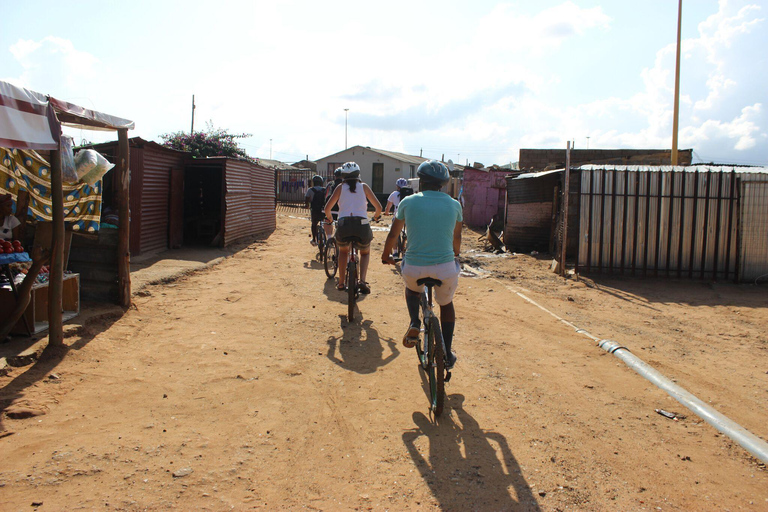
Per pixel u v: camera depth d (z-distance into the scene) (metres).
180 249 11.46
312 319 6.50
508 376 4.88
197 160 11.81
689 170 10.09
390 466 3.25
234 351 5.25
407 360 5.17
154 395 4.16
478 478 3.14
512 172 21.00
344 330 6.10
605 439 3.70
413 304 4.32
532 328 6.54
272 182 16.38
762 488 3.14
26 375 4.29
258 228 15.00
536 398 4.39
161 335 5.66
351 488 3.02
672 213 10.09
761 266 9.87
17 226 5.34
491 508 2.87
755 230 9.85
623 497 3.01
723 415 4.07
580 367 5.18
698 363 5.42
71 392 4.11
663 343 6.11
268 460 3.29
